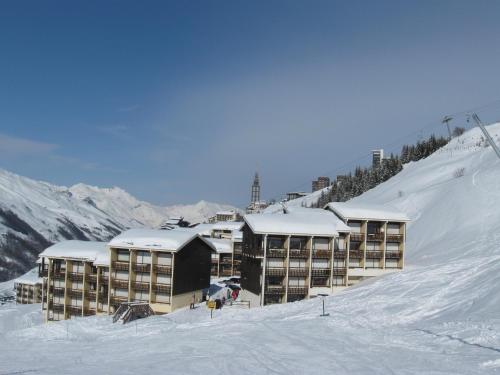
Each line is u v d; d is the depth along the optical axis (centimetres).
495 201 7750
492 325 2850
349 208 6372
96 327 5081
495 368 2167
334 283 5934
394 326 3478
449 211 8294
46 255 6831
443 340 2789
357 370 2275
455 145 16312
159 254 6094
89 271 6794
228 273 9038
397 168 17862
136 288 6103
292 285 5738
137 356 2920
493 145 4606
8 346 4203
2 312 8006
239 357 2586
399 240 6353
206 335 3406
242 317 4612
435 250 6975
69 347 3794
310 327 3500
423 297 4134
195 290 6538
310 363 2434
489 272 4303
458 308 3619
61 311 6838
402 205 10312
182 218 17950
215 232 10912
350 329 3394
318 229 5806
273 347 2825
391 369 2262
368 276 6159
